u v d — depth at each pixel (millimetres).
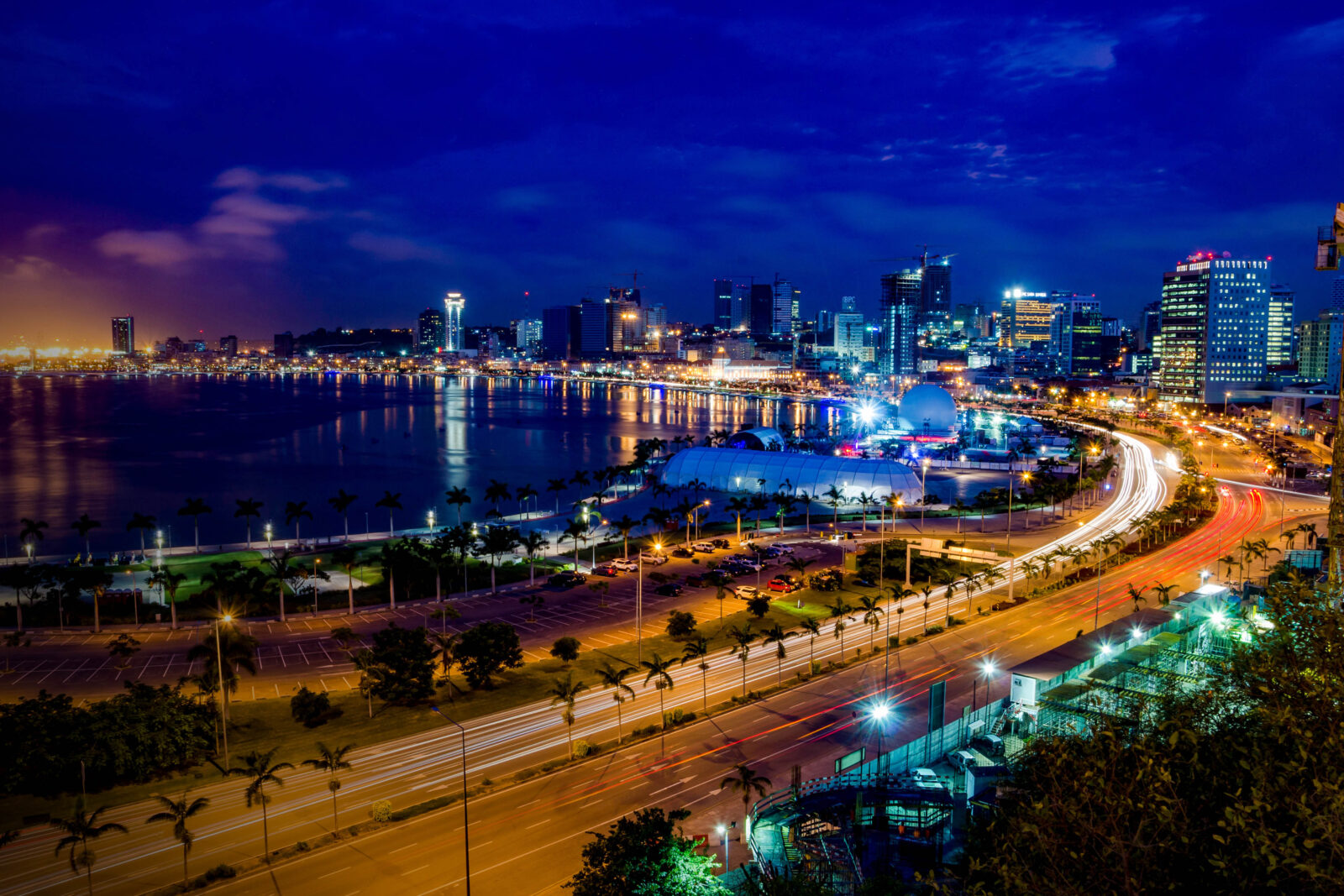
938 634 124188
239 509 187000
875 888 50938
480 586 154875
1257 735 33281
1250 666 33781
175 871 65688
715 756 85250
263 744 88500
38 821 73125
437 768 83188
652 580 155750
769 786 77750
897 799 66375
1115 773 31750
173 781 81062
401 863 66312
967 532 197875
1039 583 152500
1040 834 30438
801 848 61625
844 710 96312
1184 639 91250
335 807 74375
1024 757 48625
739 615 134125
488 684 104688
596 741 88875
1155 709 43500
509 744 88688
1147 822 29250
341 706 98375
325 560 169500
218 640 88188
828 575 152750
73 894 62562
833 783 72375
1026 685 79250
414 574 142500
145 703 85812
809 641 122688
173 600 128875
